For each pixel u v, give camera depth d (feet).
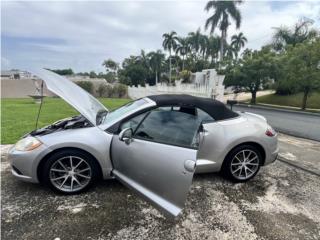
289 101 67.97
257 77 62.49
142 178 7.24
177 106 8.96
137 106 9.25
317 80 49.62
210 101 10.09
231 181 10.42
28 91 69.21
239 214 7.98
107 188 9.33
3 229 6.85
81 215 7.62
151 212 7.89
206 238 6.73
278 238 6.84
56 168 8.60
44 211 7.78
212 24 99.55
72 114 28.71
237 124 10.02
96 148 8.41
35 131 9.61
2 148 14.29
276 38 82.38
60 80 11.25
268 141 10.32
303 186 10.31
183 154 6.40
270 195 9.39
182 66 152.97
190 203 8.57
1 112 29.66
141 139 7.46
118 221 7.38
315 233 7.14
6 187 9.26
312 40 54.60
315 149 16.51
